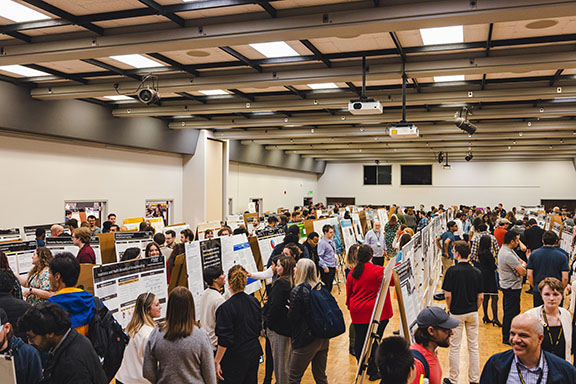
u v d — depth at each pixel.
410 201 28.59
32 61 6.86
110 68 8.12
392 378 1.99
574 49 6.72
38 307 2.34
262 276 5.74
